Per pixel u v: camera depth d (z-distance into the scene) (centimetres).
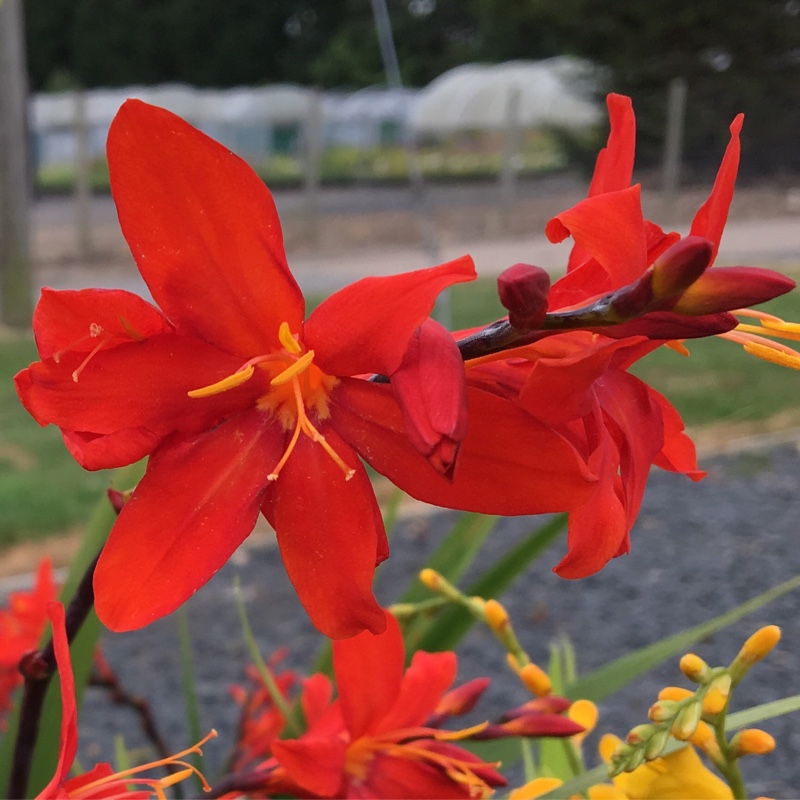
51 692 24
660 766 16
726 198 12
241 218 12
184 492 12
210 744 49
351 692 17
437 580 20
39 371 12
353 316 12
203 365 12
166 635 62
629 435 13
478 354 12
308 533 12
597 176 13
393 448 12
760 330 13
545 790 17
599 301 11
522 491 12
